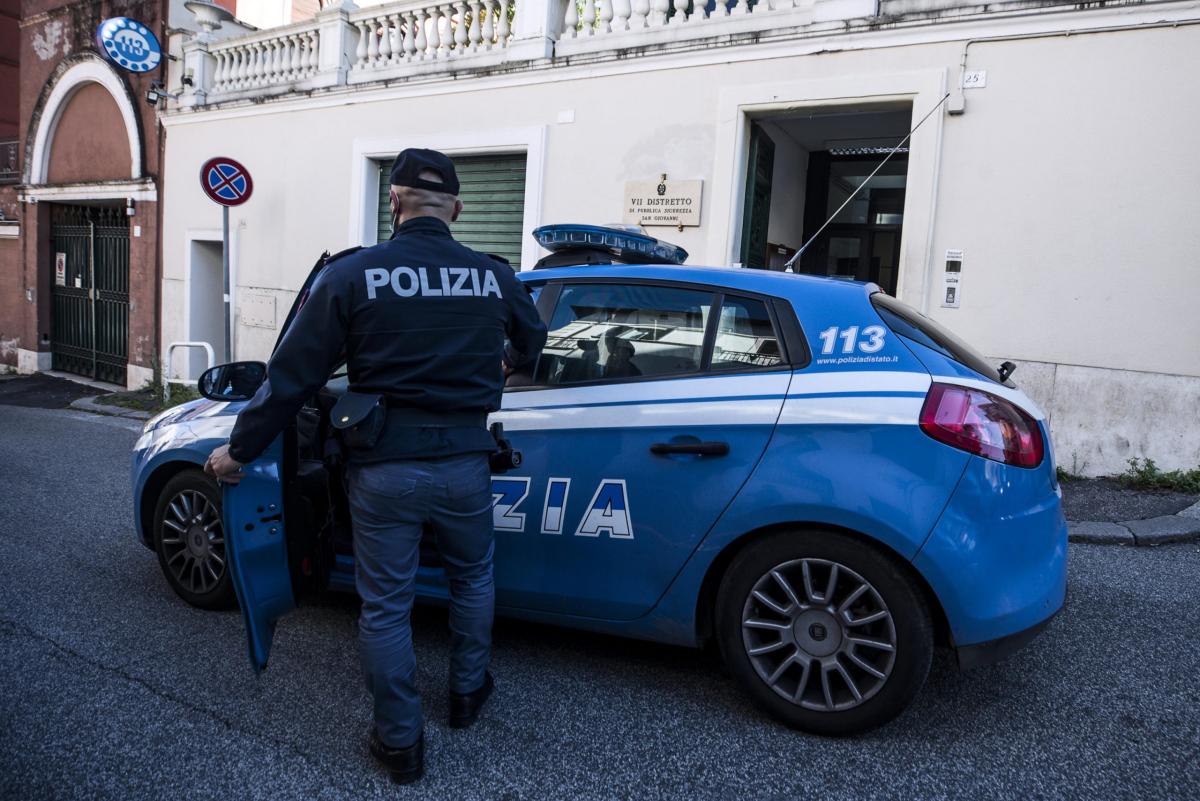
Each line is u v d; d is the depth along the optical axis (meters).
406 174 2.69
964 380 2.84
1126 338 6.47
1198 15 6.11
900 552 2.71
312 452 3.51
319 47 11.37
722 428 2.98
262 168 12.09
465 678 2.89
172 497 4.03
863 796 2.57
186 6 12.92
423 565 3.45
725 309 3.16
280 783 2.59
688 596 3.04
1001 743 2.88
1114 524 5.37
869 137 9.47
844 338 2.97
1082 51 6.52
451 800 2.53
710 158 8.25
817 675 3.00
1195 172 6.20
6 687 3.19
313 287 2.56
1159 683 3.34
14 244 16.64
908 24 7.12
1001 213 6.86
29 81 15.95
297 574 3.03
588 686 3.28
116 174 14.56
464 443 2.59
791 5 7.73
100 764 2.68
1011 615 2.72
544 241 3.85
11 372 16.56
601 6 8.97
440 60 10.09
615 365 3.25
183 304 13.29
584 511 3.17
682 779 2.66
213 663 3.43
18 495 6.30
